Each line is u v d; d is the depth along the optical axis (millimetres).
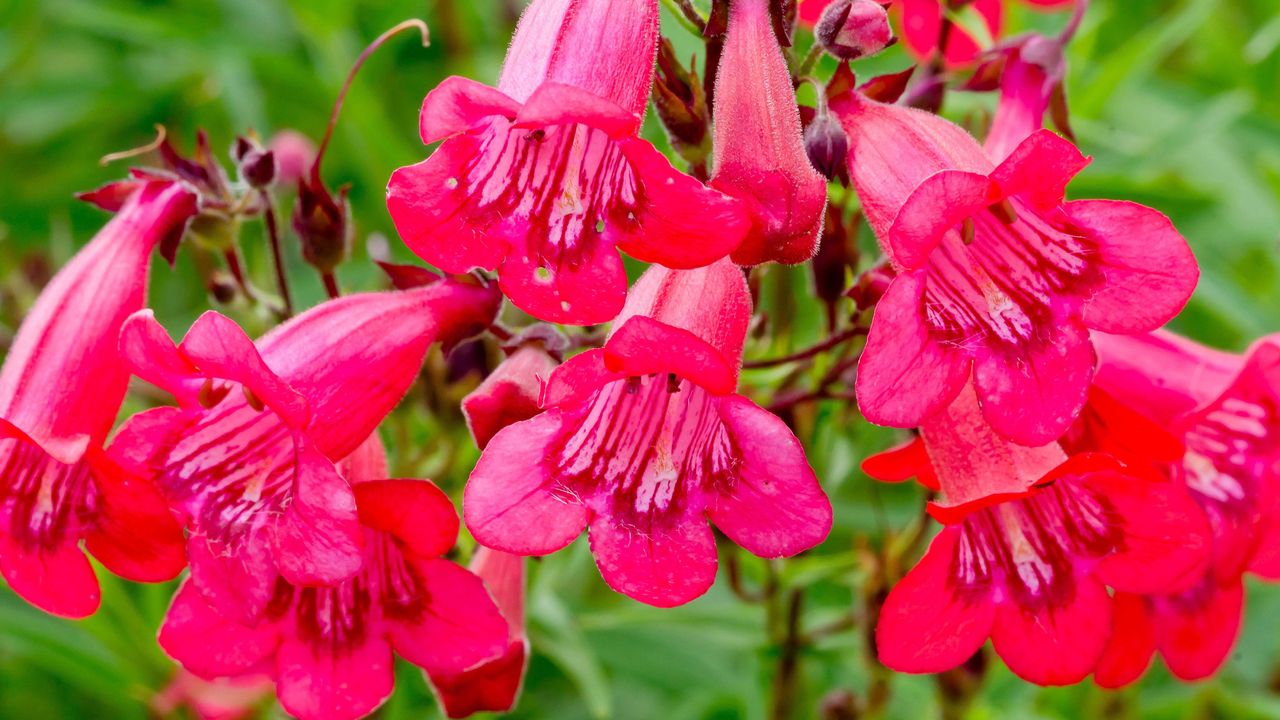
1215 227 499
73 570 341
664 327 315
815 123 336
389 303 346
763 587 419
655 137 418
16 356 348
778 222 325
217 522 336
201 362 324
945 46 399
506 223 333
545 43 334
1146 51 454
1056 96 370
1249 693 460
